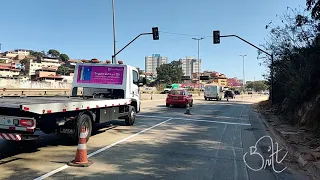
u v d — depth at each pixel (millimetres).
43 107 6938
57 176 5781
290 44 18859
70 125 8352
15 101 7867
